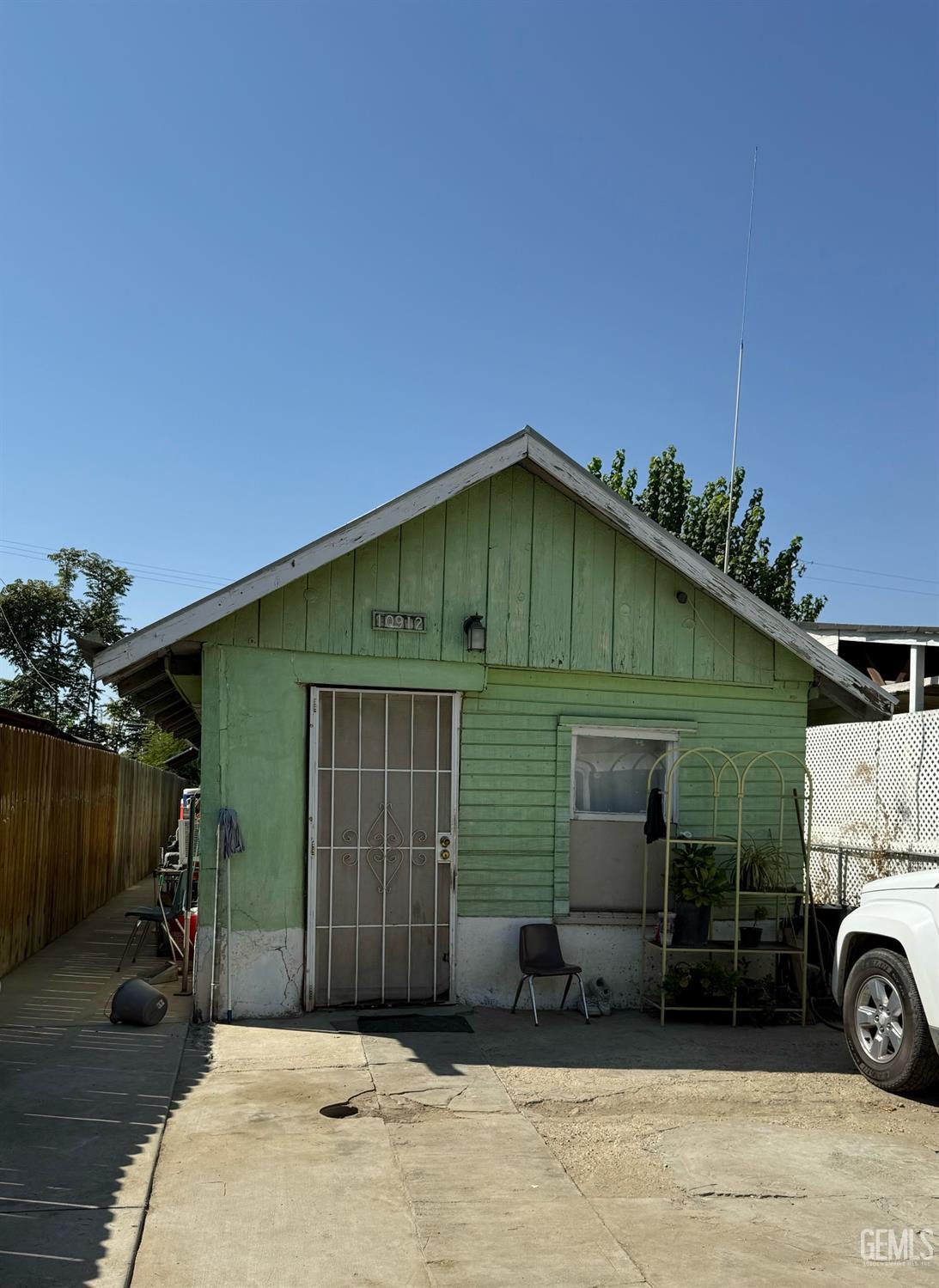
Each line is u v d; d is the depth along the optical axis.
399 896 8.39
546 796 8.70
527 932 8.35
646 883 8.77
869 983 6.69
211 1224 4.39
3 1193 4.59
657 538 8.57
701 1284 3.97
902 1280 4.03
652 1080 6.64
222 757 7.97
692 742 9.09
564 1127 5.71
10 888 9.61
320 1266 4.05
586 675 8.87
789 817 9.23
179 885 9.79
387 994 8.33
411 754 8.47
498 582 8.63
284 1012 7.98
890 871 10.34
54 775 11.55
